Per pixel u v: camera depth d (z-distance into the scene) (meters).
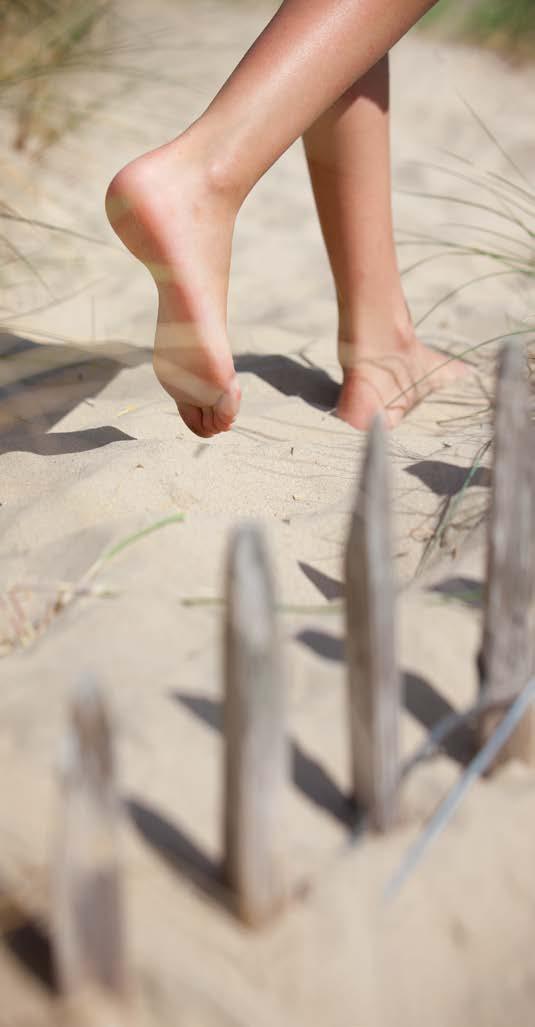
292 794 0.88
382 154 1.36
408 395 1.44
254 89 1.18
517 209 2.22
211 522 1.12
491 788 0.91
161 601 1.01
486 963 0.83
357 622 0.84
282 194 2.33
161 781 0.87
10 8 1.79
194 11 2.84
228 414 1.25
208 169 1.18
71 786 0.75
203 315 1.20
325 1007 0.80
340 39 1.19
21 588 1.06
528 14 3.49
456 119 2.90
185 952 0.81
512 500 0.89
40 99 1.85
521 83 3.23
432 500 1.19
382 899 0.84
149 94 2.29
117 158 2.11
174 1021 0.79
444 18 3.63
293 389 1.52
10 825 0.84
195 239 1.19
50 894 0.81
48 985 0.80
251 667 0.78
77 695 0.74
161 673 0.94
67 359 1.51
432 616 0.99
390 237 1.40
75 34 1.84
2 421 1.36
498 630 0.90
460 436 1.35
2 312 1.64
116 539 1.09
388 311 1.42
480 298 1.82
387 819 0.87
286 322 1.74
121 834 0.84
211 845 0.85
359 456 1.32
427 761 0.91
